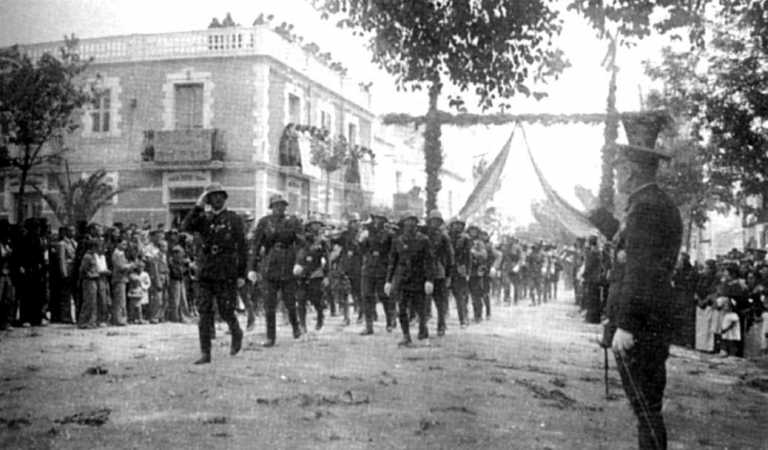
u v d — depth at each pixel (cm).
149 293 1427
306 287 1255
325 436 526
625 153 470
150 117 2233
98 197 1959
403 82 1029
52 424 550
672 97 1418
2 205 2078
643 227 443
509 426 580
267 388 693
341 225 1789
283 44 2347
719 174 1400
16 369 788
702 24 984
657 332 442
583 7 930
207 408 608
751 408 729
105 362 845
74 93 1722
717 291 1285
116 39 2248
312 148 2441
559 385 784
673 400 759
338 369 812
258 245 1047
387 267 1212
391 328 1265
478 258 1554
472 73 991
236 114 2223
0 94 1587
